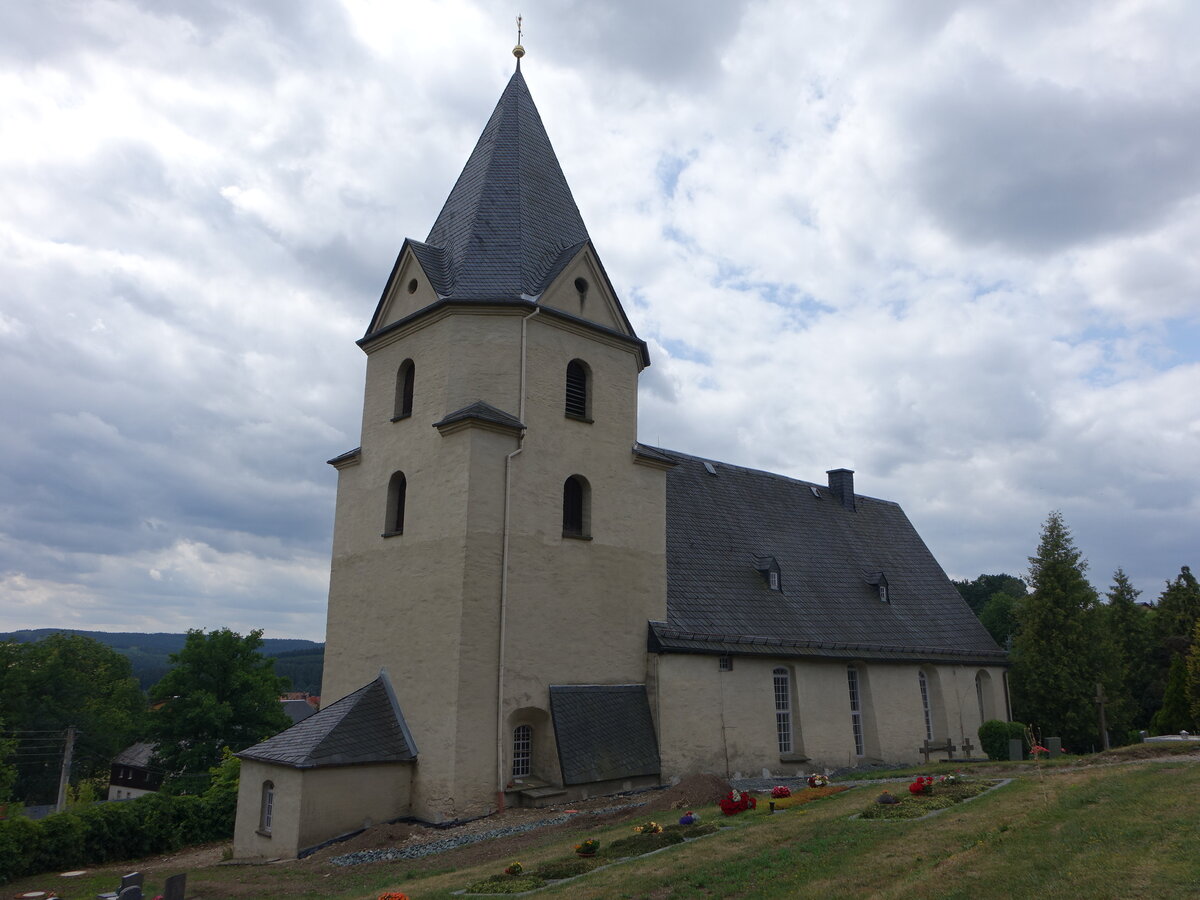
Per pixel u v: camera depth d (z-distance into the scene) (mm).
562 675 24500
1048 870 11328
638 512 27812
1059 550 42812
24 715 61281
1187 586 60844
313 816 20688
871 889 11531
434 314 26016
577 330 27062
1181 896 9680
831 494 44125
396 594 24938
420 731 22922
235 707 53969
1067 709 40500
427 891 14203
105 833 22672
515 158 29250
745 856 13953
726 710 28094
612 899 12227
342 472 28391
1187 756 22109
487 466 23953
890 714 34406
